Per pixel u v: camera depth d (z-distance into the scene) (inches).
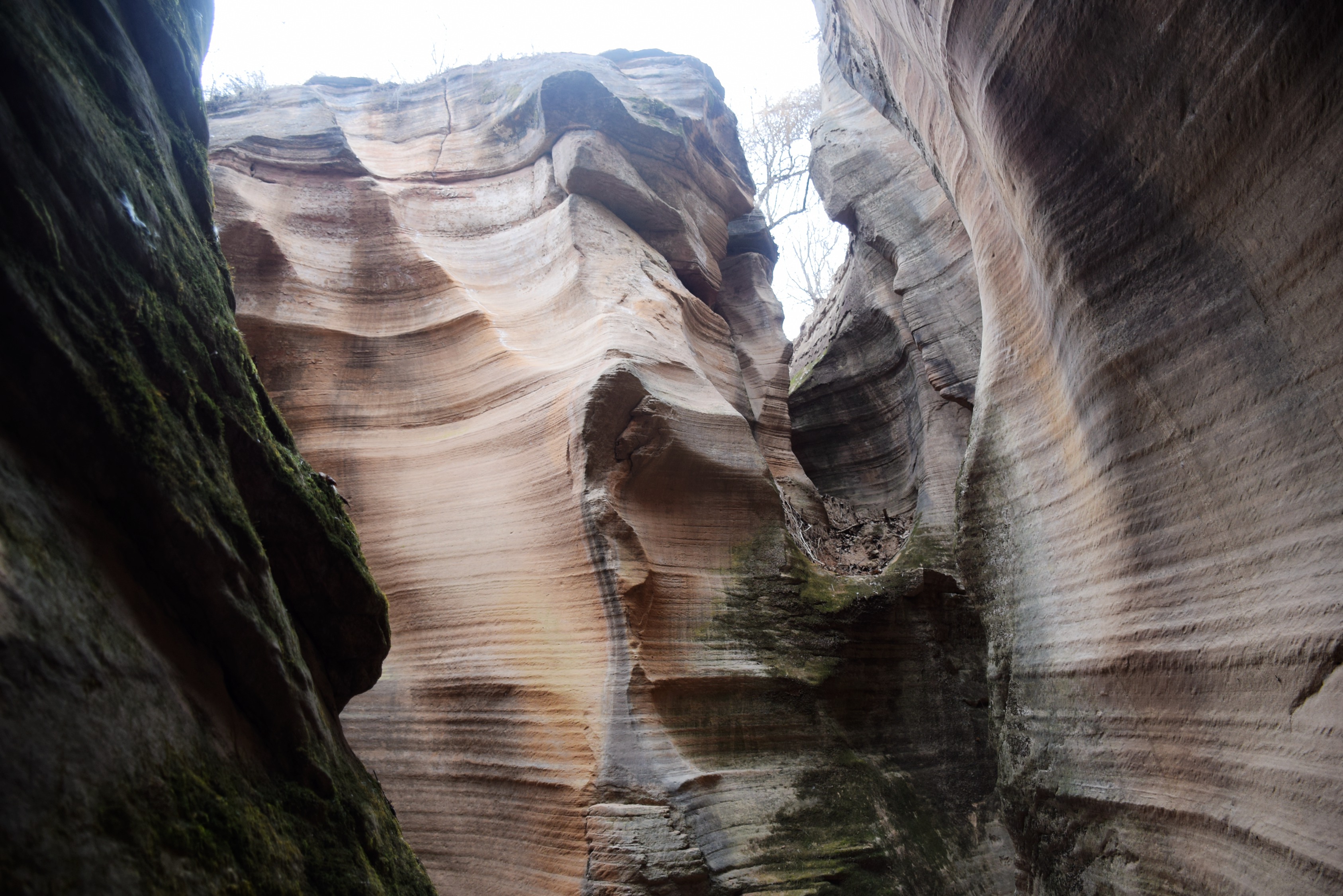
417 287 316.5
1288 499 125.5
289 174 338.6
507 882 210.7
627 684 217.6
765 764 232.8
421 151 388.5
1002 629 209.9
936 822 243.1
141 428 87.7
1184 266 144.5
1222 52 121.6
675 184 406.9
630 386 254.7
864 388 417.4
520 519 256.1
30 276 78.9
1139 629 158.1
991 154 191.0
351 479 279.0
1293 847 119.0
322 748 109.8
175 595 91.5
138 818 71.2
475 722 233.6
